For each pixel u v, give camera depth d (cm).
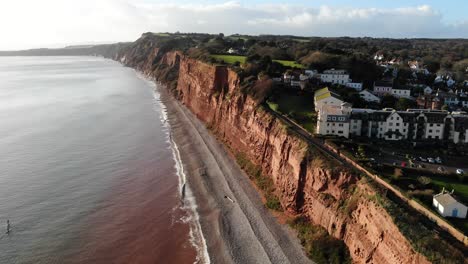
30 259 5294
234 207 6931
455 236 4397
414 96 11175
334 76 11588
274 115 8494
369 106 9700
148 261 5478
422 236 4272
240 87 10500
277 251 5578
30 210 6544
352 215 5294
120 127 11975
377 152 6981
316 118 8606
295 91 10550
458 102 10575
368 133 7788
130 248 5741
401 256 4275
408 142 7531
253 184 7794
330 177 5853
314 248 5469
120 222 6397
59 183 7619
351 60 12812
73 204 6850
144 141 10669
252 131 8956
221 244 5862
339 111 7856
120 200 7138
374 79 12481
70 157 9062
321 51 14825
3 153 9088
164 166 8888
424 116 7706
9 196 6975
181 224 6462
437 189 5544
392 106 9819
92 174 8162
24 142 9975
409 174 6009
